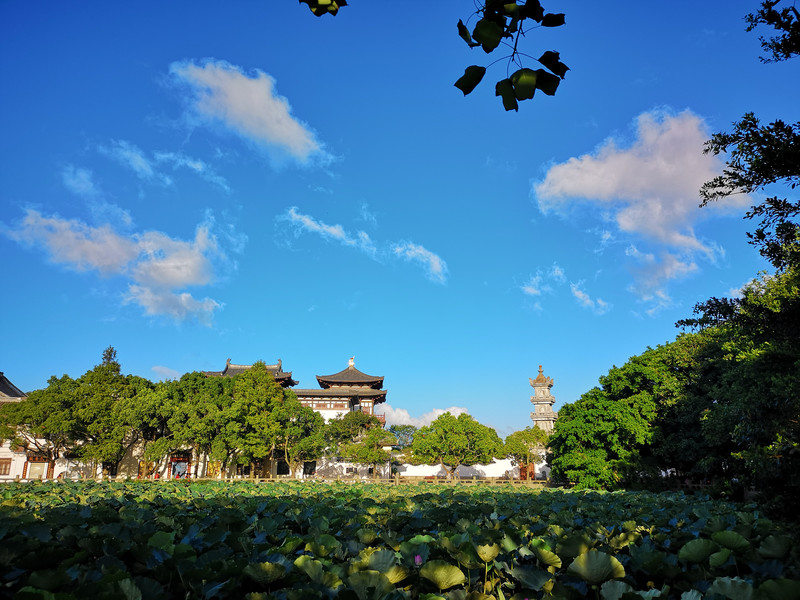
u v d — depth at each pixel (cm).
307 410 5144
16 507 988
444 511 862
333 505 1107
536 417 7019
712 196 793
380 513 937
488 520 838
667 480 3209
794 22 656
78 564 474
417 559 534
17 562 466
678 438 3120
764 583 380
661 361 3331
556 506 1149
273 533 672
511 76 284
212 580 443
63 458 4822
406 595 444
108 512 794
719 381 2811
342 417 6869
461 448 5234
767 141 702
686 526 798
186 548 512
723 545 521
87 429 4222
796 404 1021
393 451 6353
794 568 504
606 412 3372
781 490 848
